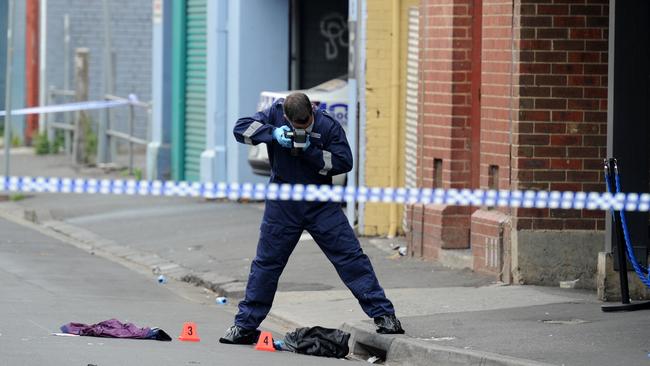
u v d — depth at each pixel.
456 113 52.47
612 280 43.47
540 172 47.06
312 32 77.06
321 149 37.50
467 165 52.62
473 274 50.19
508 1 47.53
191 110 80.31
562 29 46.78
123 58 108.38
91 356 34.78
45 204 76.62
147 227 67.31
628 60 42.59
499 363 34.50
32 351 35.31
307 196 37.38
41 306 44.72
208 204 74.12
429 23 53.84
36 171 91.06
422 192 36.88
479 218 49.88
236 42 75.25
